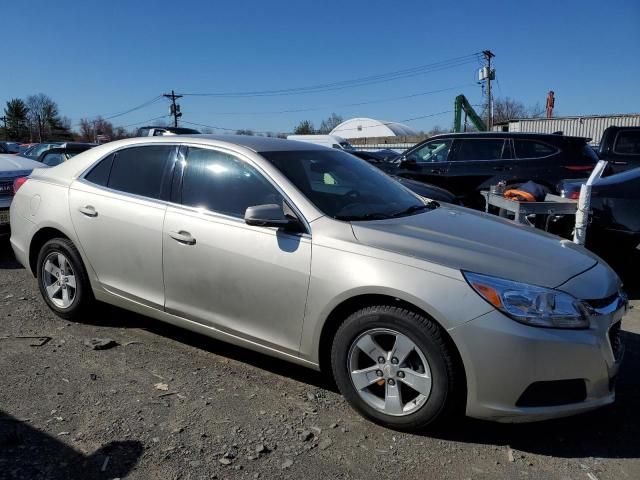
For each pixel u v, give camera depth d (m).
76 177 4.49
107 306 4.94
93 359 3.95
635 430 3.21
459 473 2.77
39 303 5.10
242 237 3.50
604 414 3.38
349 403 3.26
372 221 3.44
